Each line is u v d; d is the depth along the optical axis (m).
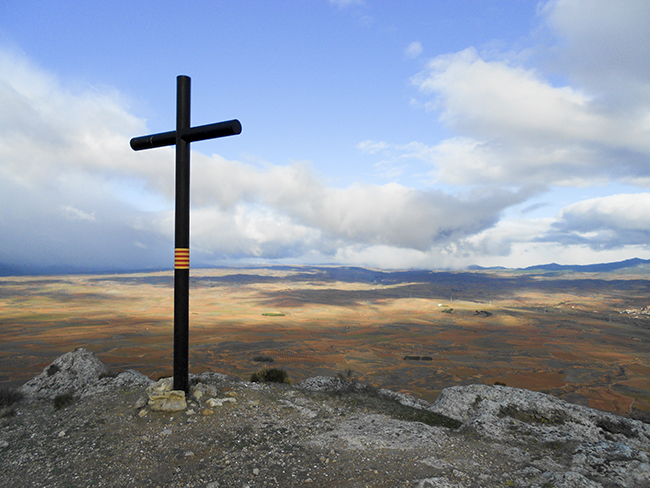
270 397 12.78
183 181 11.75
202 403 11.43
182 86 11.97
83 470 8.12
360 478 7.42
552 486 6.85
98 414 10.98
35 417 11.51
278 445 9.15
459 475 7.39
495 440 9.55
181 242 11.60
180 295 11.52
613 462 8.01
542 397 12.57
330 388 15.36
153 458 8.48
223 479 7.56
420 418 11.73
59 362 15.48
